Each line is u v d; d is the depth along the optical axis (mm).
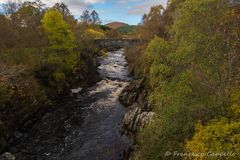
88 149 24984
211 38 15188
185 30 16078
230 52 15203
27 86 33500
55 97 39094
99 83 49438
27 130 29719
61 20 42938
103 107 36125
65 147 25625
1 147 24828
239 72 15172
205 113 15320
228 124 13234
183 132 15891
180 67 16469
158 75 18656
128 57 71812
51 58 40625
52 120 32219
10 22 42875
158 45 17250
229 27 15438
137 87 37000
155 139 17250
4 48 38812
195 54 15461
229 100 14805
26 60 38969
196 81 15656
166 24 50250
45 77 39562
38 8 49719
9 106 28891
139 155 19234
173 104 15773
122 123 30016
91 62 59781
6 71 33250
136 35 84750
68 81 44719
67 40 43531
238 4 15789
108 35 120750
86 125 30516
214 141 12992
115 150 24500
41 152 24891
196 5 15469
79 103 38031
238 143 12500
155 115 18656
